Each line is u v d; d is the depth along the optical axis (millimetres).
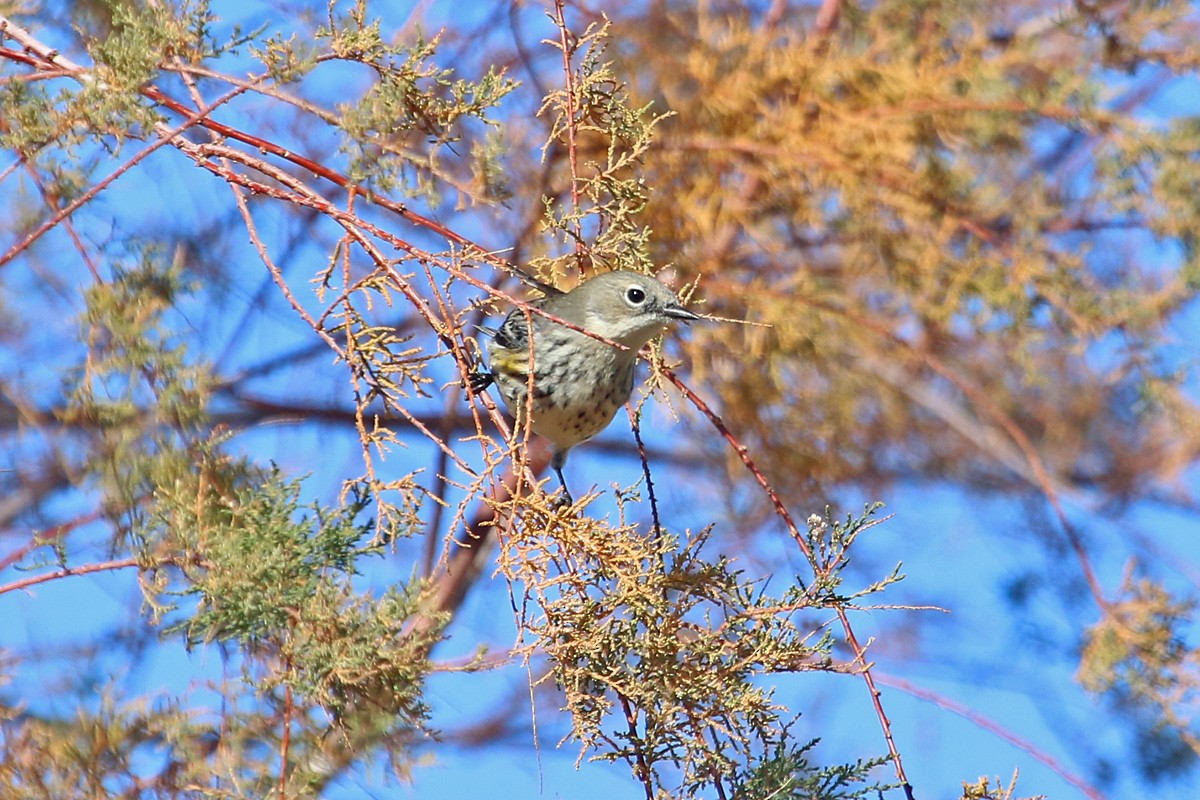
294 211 14625
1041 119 14203
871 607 7828
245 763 8719
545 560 7496
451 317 7785
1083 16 14664
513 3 13914
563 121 10055
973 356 16672
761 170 13555
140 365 9055
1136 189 14094
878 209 14055
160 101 8336
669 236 13703
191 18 8164
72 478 9367
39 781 8789
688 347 14094
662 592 7953
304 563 8047
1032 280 14055
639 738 7777
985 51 14867
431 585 8180
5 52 8328
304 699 8633
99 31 10312
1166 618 13953
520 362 11234
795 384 14766
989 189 14227
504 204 9711
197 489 8781
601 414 11414
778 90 13898
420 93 8469
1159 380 14242
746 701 7801
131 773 8875
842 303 14266
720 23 14789
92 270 9227
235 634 8312
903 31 14438
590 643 7539
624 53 14242
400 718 8500
